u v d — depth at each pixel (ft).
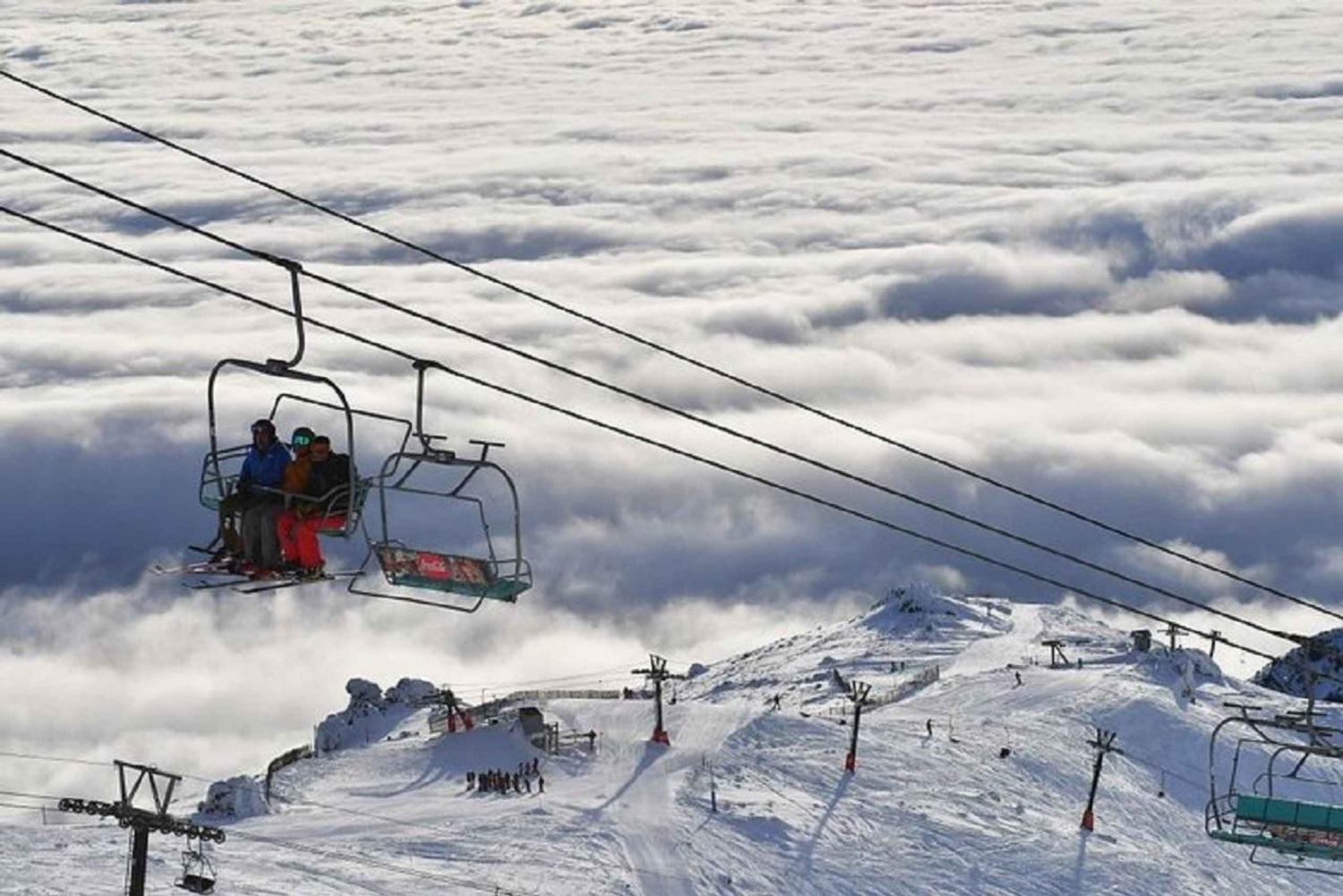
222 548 107.34
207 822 342.23
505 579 103.19
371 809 352.69
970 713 446.60
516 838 330.13
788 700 484.74
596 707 419.95
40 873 284.82
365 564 104.99
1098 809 386.52
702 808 353.51
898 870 337.72
